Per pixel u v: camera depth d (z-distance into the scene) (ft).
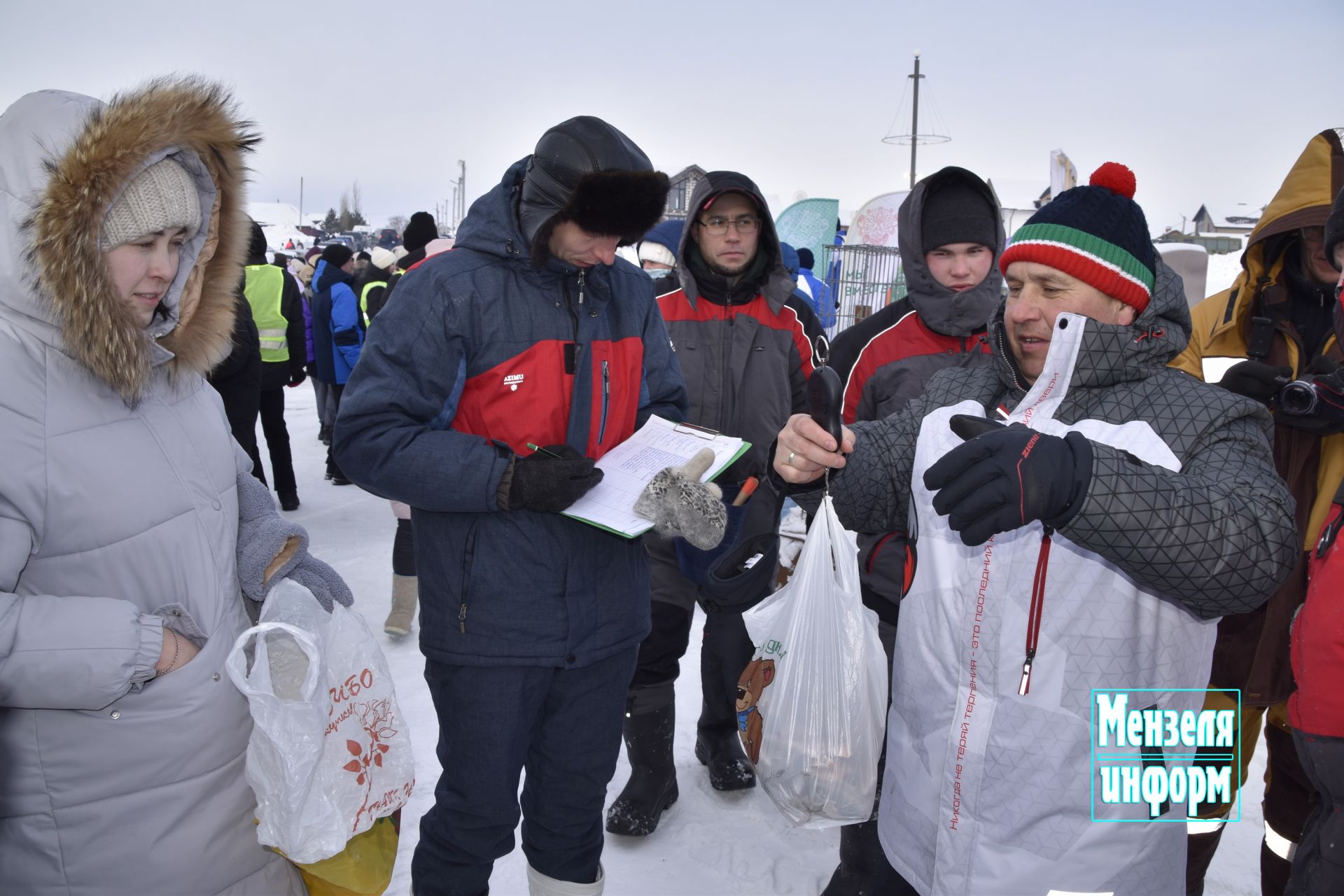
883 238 38.09
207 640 4.60
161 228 4.24
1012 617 4.62
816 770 5.31
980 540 4.04
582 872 6.69
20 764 4.24
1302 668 4.35
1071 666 4.56
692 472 5.83
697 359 9.65
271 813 4.45
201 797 4.57
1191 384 4.56
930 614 4.99
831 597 5.34
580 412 6.22
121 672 4.07
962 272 8.11
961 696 4.81
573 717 6.42
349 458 5.84
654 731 8.97
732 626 6.13
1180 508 3.92
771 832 9.11
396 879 8.02
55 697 4.01
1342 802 4.29
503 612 5.94
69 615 4.02
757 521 9.63
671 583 8.93
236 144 4.71
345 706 4.89
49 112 4.05
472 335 5.94
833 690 5.29
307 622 4.91
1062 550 4.53
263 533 5.06
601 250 5.88
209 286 4.83
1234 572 3.98
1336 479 6.15
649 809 8.96
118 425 4.34
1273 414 6.34
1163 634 4.55
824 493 5.54
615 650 6.39
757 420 9.61
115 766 4.33
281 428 19.90
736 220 9.41
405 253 24.09
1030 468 3.91
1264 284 6.94
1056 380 4.60
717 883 8.28
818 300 29.89
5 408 3.97
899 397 8.41
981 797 4.72
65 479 4.12
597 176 5.43
